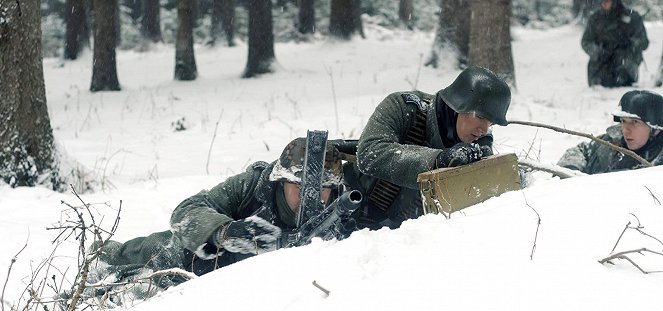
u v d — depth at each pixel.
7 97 7.41
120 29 31.45
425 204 3.08
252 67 21.69
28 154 7.52
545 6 32.47
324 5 33.47
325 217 3.25
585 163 5.13
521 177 3.81
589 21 14.53
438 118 3.84
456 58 18.50
